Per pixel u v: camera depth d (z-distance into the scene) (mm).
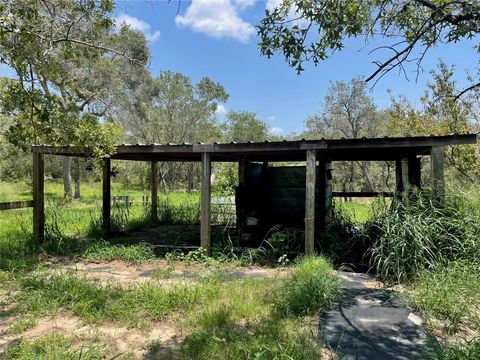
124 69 21406
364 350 3352
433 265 5031
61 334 3770
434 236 5402
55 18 5398
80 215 12641
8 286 5281
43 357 3182
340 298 4754
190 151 6949
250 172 9000
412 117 12969
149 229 10648
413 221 5406
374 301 4648
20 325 3961
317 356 3227
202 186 7043
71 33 6070
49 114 4984
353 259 6816
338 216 9203
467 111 11320
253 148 6594
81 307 4398
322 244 7133
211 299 4668
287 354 3113
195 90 33812
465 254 5227
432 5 3230
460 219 5516
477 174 11094
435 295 4273
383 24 3963
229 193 11414
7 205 7359
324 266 5469
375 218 6484
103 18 5922
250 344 3369
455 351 3018
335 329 3818
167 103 33250
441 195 5855
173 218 12055
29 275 5770
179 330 3893
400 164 9016
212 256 7121
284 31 3896
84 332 3840
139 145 7199
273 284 5246
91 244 7664
